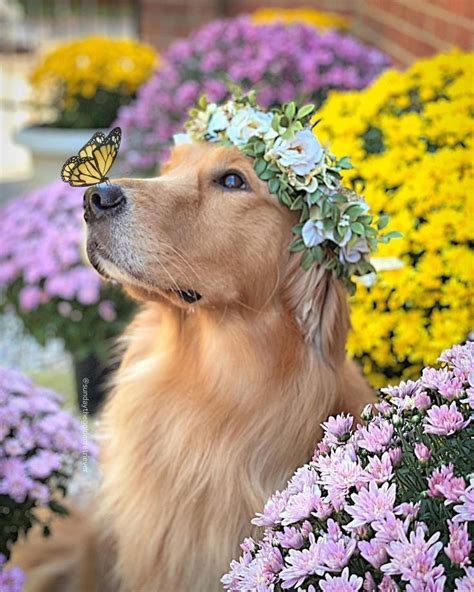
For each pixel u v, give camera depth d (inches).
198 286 43.3
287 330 43.6
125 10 191.8
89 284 68.7
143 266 42.4
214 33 83.4
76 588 50.0
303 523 32.8
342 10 157.8
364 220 43.3
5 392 49.1
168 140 82.1
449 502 29.8
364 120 53.9
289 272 43.8
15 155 145.9
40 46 185.0
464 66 54.4
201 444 44.2
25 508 47.6
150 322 48.3
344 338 44.7
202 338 44.2
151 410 45.3
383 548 29.6
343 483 32.0
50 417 48.9
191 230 43.1
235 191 43.5
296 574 30.6
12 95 156.1
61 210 72.1
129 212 42.1
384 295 50.0
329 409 43.9
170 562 45.2
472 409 32.8
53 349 89.0
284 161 42.6
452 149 51.6
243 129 43.6
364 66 82.9
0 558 46.6
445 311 49.2
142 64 108.9
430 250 49.3
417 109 54.1
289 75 80.2
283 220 43.8
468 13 74.5
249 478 43.8
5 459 47.2
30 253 70.9
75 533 50.7
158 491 45.0
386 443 33.0
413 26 102.2
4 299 73.8
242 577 33.8
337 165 44.0
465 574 28.9
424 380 34.6
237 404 43.7
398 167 51.6
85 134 104.3
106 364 70.2
